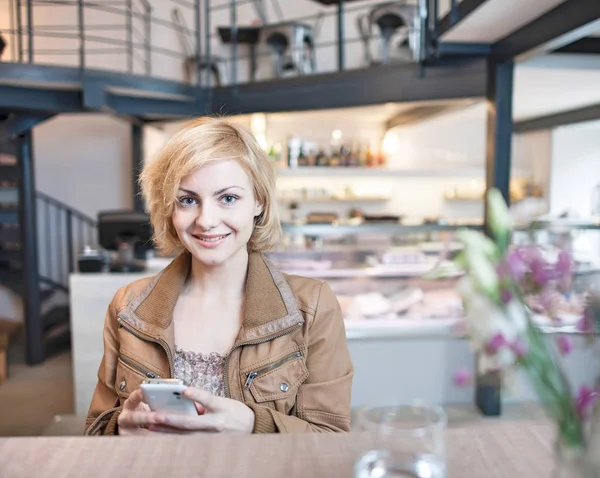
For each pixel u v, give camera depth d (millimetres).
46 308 5734
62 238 6379
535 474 760
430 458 655
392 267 3383
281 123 6113
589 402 502
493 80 3436
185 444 884
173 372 1137
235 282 1201
